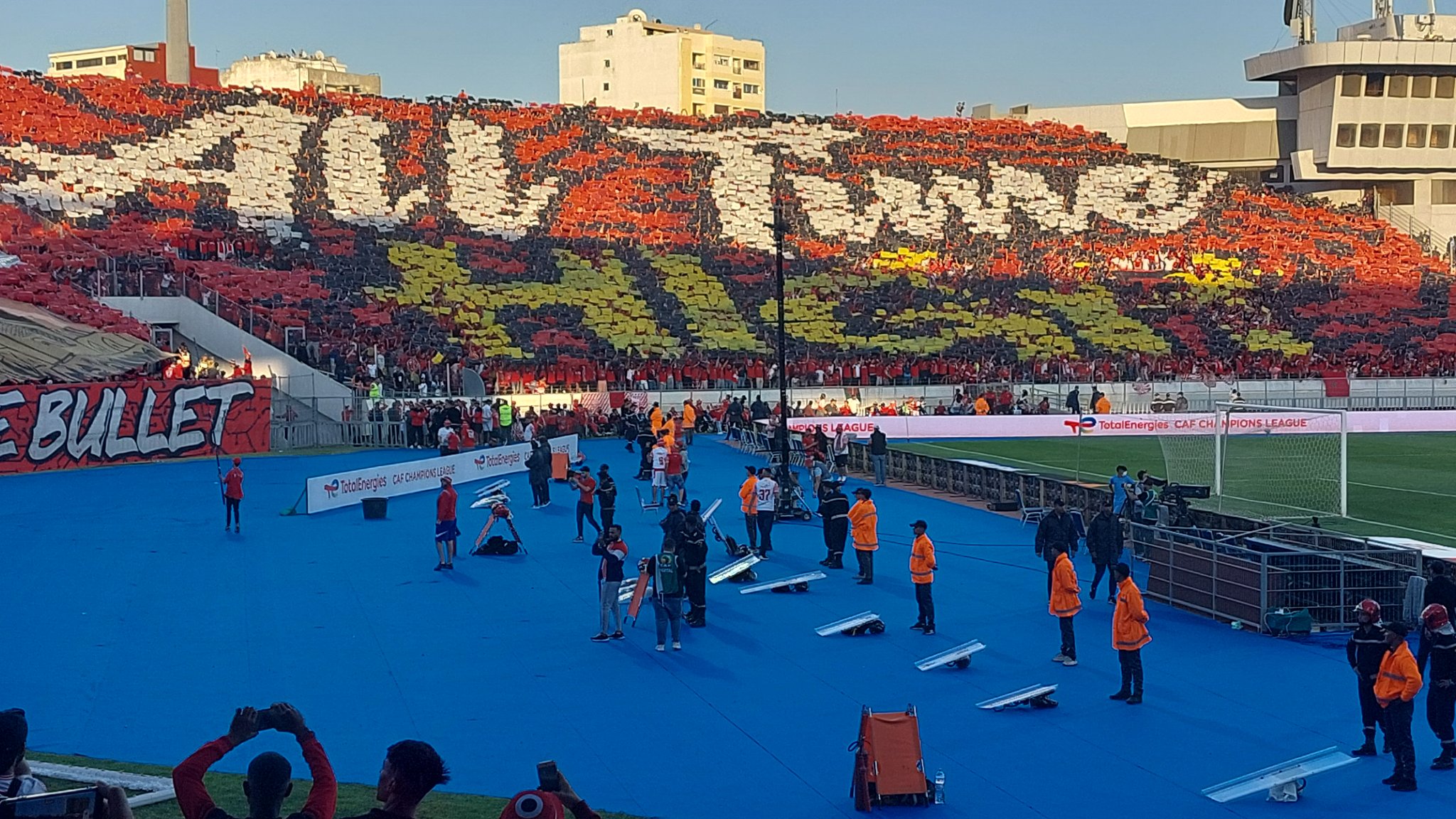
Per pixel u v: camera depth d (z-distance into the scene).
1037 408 64.56
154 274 59.12
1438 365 72.50
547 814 8.40
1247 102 100.00
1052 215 89.75
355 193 78.31
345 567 29.33
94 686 19.77
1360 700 17.16
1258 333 77.00
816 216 86.62
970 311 76.88
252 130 79.94
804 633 23.25
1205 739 17.22
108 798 8.22
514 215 80.81
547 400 60.34
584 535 33.47
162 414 49.56
